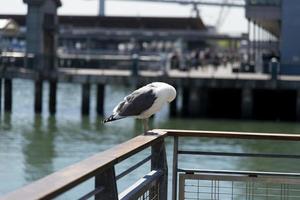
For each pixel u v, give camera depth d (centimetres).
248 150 2325
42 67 3688
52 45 4175
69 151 2331
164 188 703
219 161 2041
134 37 9950
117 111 714
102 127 3073
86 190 1411
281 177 713
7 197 388
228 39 10638
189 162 2005
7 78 3622
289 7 4041
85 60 4372
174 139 720
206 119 3431
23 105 4125
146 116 704
